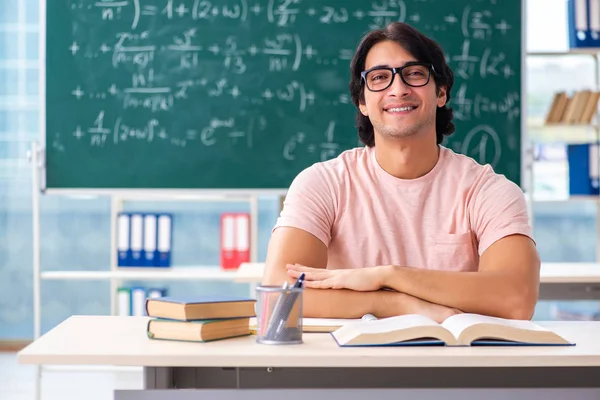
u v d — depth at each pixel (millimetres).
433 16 4121
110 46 4102
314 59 4109
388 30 2096
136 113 4094
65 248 5309
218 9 4109
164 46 4105
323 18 4109
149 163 4094
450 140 4129
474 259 2100
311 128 4109
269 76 4109
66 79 4090
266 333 1479
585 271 3402
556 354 1380
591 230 5320
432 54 2088
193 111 4105
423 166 2111
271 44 4109
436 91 2127
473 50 4129
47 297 5312
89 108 4090
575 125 4316
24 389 4176
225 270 4352
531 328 1518
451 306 1788
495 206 2041
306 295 1839
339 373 1646
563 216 5309
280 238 2059
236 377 1636
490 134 4129
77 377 4492
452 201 2102
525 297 1828
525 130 4125
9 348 5219
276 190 4109
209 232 5336
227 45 4105
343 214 2125
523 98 4129
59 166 4082
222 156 4105
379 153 2135
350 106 4105
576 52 4277
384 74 2070
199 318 1504
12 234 5285
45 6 4090
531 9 5242
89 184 4086
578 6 4270
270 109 4109
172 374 1623
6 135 5250
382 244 2105
